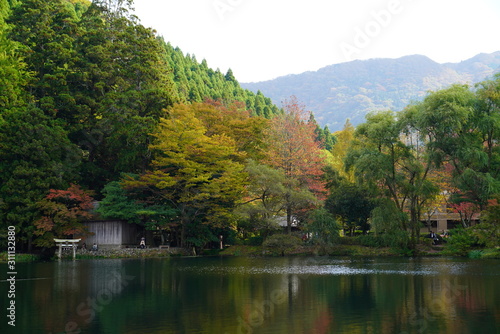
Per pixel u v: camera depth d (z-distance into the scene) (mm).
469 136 48219
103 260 48812
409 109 50812
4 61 59938
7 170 51531
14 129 52500
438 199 60281
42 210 51312
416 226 52500
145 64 64188
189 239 56781
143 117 59906
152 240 59375
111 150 62344
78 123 61969
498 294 23672
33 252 52031
